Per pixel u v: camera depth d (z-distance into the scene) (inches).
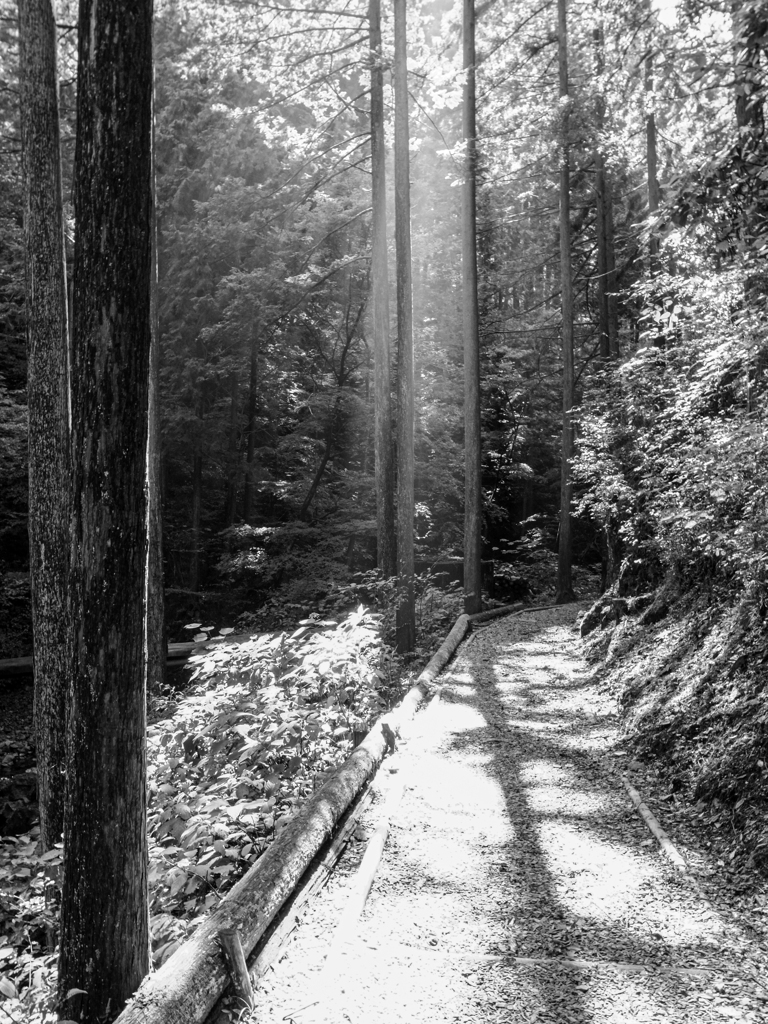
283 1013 135.2
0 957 164.7
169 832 204.1
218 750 240.8
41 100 320.8
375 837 206.4
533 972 145.9
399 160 526.9
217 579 882.1
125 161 129.0
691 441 307.9
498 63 823.7
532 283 1100.5
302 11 560.4
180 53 609.6
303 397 914.7
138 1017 117.4
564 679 411.5
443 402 881.5
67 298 327.0
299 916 170.2
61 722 314.2
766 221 234.7
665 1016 131.3
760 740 208.8
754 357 268.4
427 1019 132.2
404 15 524.7
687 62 325.4
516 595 1026.1
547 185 883.4
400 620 525.7
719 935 156.3
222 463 872.3
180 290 753.6
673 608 357.1
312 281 753.6
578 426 786.2
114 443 130.9
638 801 227.8
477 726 321.7
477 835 212.2
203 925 143.7
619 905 170.9
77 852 134.5
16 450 709.3
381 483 566.3
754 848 182.1
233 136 716.0
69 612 134.7
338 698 277.6
